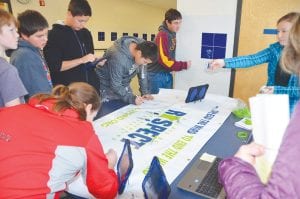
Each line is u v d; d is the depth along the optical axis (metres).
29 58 1.56
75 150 0.88
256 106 0.76
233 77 2.91
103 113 1.84
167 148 1.35
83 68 2.22
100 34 5.49
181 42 3.07
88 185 0.95
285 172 0.48
